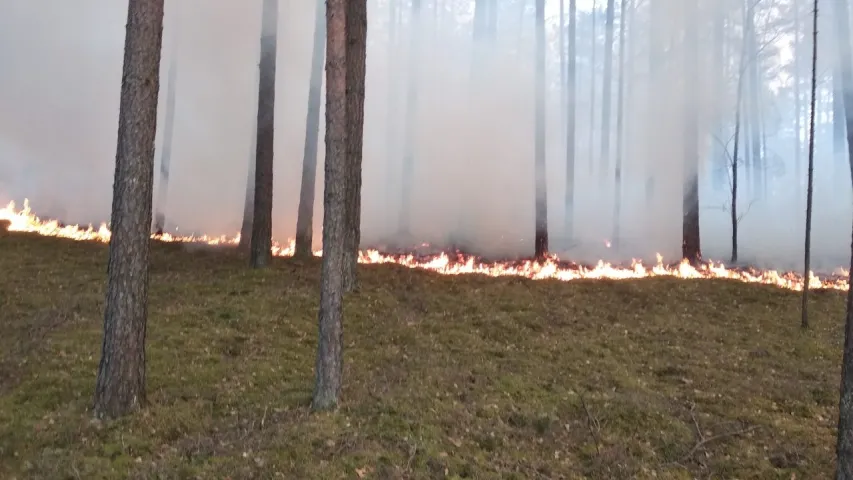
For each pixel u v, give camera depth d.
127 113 7.20
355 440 6.65
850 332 5.95
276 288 12.16
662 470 6.75
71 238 16.16
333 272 7.53
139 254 7.27
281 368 8.70
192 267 13.91
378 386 8.20
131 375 7.18
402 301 12.07
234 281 12.55
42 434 6.69
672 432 7.58
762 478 6.66
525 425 7.59
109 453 6.37
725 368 9.76
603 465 6.72
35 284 11.71
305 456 6.29
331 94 7.53
